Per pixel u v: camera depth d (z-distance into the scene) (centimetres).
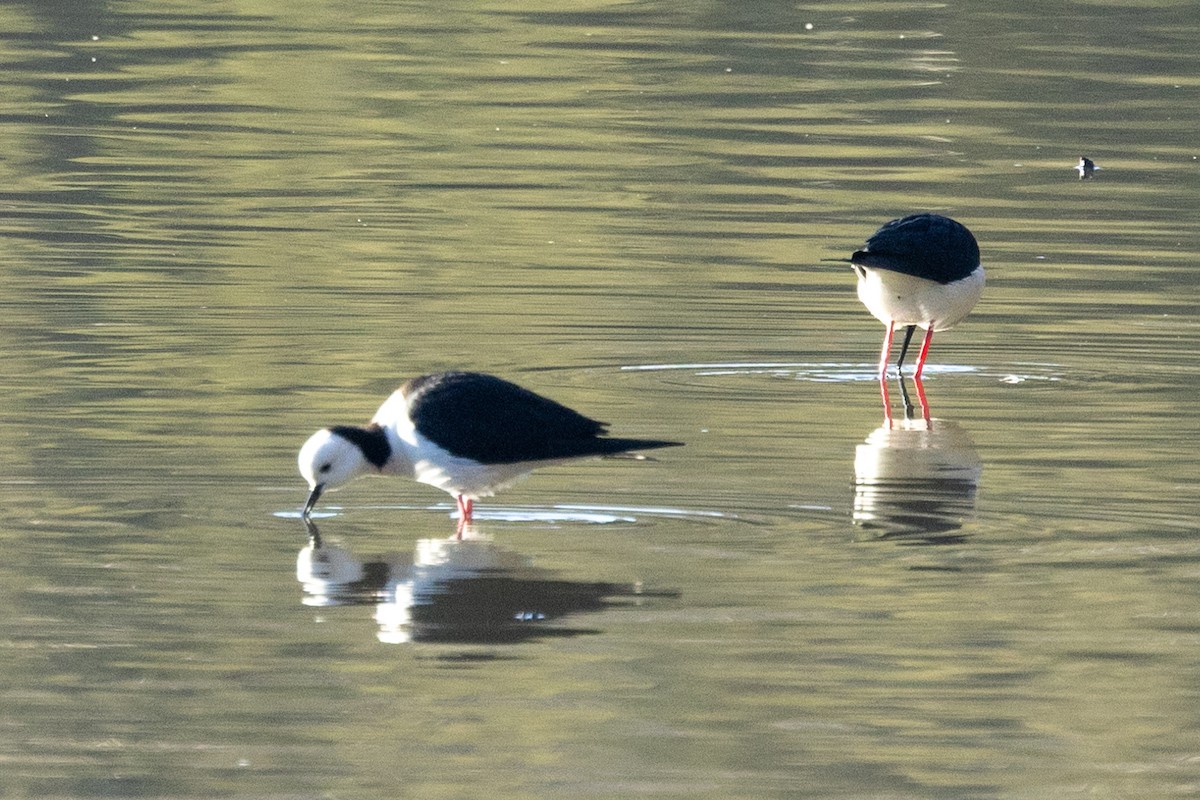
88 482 1349
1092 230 2350
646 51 3522
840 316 1959
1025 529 1288
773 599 1147
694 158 2753
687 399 1642
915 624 1109
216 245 2203
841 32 3678
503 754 939
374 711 985
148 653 1055
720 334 1875
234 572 1185
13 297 1927
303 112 3053
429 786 905
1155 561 1221
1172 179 2653
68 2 3862
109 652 1055
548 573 1191
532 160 2742
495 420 1270
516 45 3588
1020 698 1013
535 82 3275
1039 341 1867
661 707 995
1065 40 3603
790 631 1096
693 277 2098
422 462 1277
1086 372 1762
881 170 2686
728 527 1288
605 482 1393
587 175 2639
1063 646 1080
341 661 1049
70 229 2264
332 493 1366
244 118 2998
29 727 962
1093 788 915
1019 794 907
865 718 988
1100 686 1030
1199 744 965
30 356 1702
